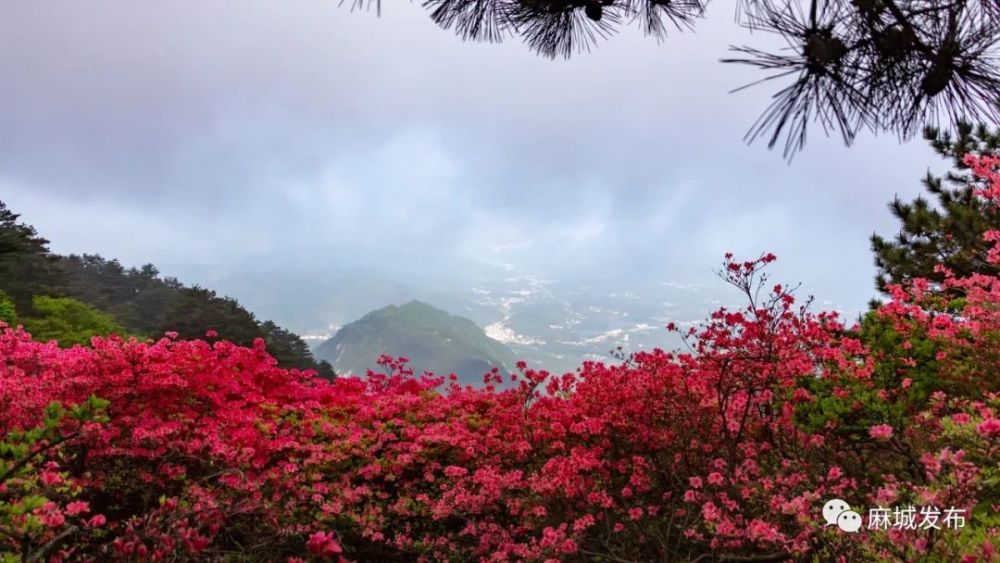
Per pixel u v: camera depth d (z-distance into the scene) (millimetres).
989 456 3604
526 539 6281
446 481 6918
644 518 5605
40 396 4961
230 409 6750
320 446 6520
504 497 6129
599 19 2537
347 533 6332
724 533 4012
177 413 6285
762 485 4832
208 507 3135
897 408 5395
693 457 5910
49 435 3051
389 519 6676
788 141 1679
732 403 5734
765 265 5625
